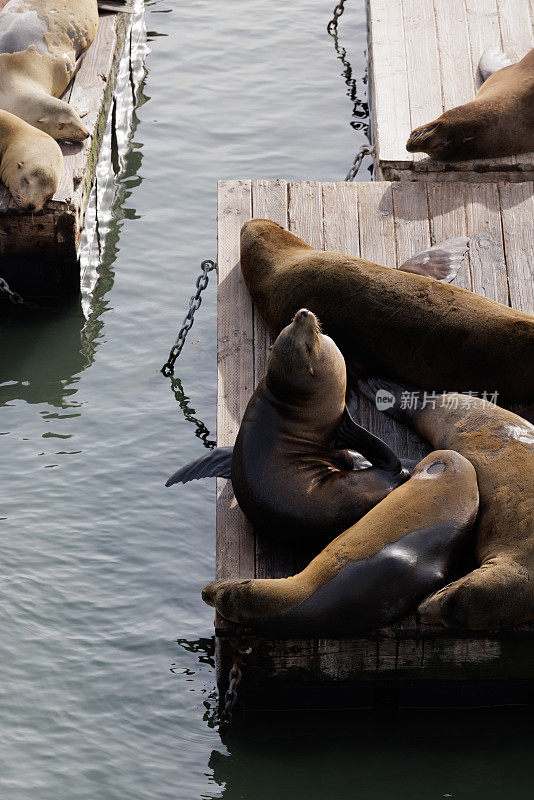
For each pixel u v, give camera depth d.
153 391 16.52
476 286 14.73
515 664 10.95
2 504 14.28
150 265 19.16
